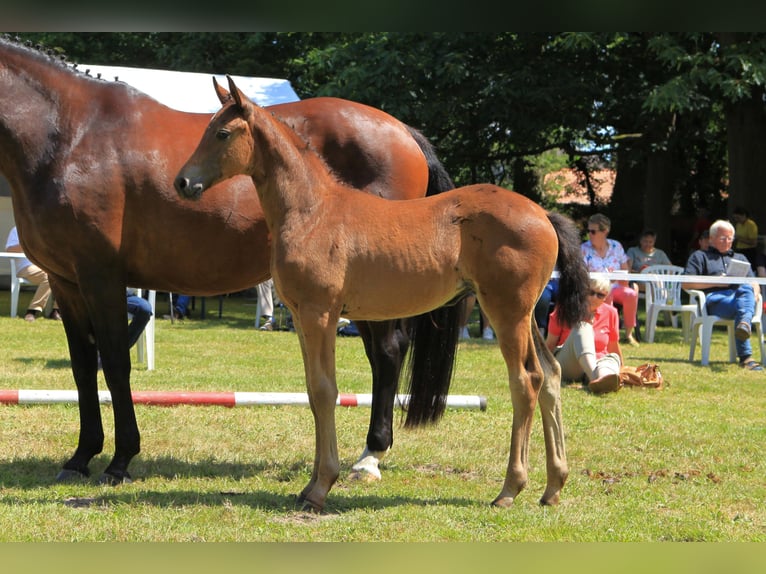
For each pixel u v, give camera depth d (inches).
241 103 166.9
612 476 203.9
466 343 439.8
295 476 200.5
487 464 213.6
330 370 170.1
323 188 172.9
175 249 195.2
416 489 191.8
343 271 168.1
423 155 216.5
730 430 254.1
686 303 569.3
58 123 189.0
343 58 589.3
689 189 872.3
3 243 573.9
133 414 195.6
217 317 534.3
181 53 727.7
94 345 200.4
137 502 176.1
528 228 166.6
